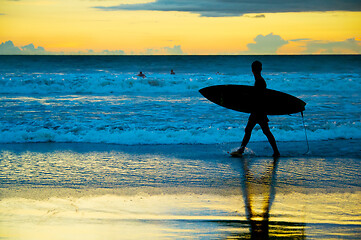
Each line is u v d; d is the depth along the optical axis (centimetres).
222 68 13438
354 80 6219
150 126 2709
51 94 5259
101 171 1638
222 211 1115
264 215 1080
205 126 2722
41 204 1193
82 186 1405
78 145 2231
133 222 1026
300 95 5081
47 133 2427
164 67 14338
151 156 1945
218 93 2020
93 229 972
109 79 6062
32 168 1691
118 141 2319
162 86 6047
